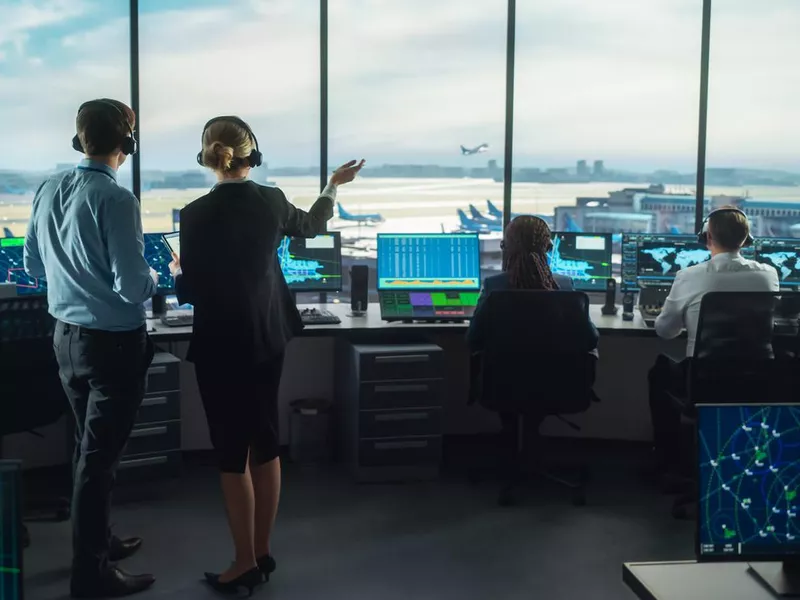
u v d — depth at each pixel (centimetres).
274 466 301
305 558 330
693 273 374
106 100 280
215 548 341
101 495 291
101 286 278
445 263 445
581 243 460
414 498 398
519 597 298
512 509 386
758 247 448
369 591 302
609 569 322
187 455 466
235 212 276
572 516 378
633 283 453
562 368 373
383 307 430
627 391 488
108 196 272
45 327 348
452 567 323
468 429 497
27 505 373
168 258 432
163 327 405
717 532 151
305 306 464
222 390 282
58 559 329
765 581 154
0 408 343
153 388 382
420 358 409
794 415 150
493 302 363
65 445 435
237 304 275
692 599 149
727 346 354
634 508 389
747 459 151
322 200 307
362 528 361
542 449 456
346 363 432
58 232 279
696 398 359
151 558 331
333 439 459
